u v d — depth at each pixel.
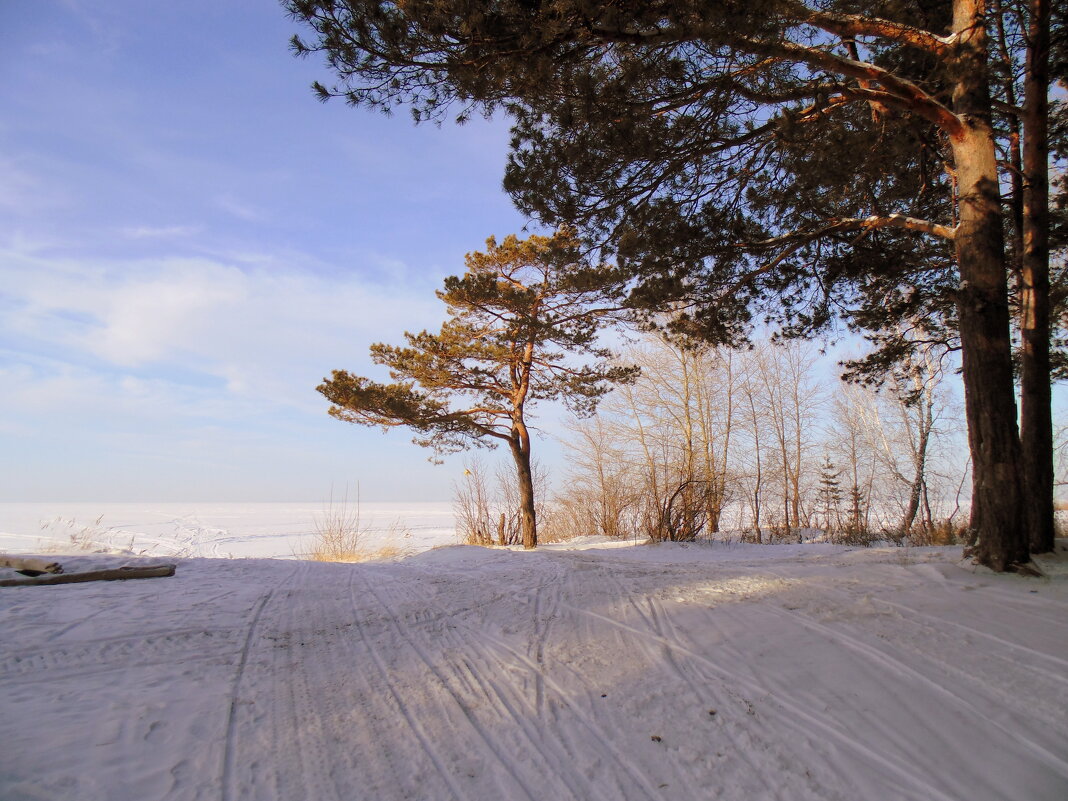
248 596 7.26
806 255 9.47
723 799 2.91
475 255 18.92
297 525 42.53
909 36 6.93
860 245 9.41
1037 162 8.06
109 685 4.10
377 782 3.06
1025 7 7.78
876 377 13.17
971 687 3.84
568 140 7.24
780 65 6.94
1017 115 8.18
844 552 10.90
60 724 3.43
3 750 3.06
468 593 7.46
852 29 6.63
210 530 35.88
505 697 4.10
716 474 24.36
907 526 18.98
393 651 5.17
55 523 29.25
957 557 7.64
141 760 3.12
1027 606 5.32
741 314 9.86
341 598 7.43
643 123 7.00
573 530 27.39
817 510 27.94
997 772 3.02
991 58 7.64
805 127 7.52
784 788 2.98
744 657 4.53
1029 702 3.62
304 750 3.37
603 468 28.83
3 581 7.09
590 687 4.19
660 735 3.51
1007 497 6.68
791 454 29.11
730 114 7.28
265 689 4.25
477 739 3.52
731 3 5.39
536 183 7.65
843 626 5.03
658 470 27.67
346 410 19.70
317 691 4.23
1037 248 8.04
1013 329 12.34
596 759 3.29
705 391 27.12
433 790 3.00
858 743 3.32
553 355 19.89
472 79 5.98
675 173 7.86
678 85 6.66
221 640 5.34
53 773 2.89
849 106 8.55
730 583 7.02
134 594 6.93
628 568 8.86
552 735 3.56
